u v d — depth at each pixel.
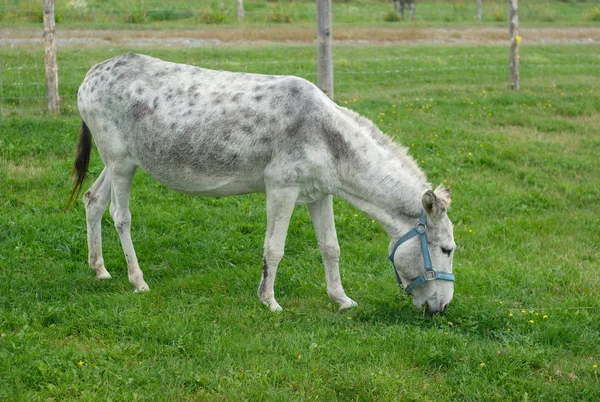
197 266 6.45
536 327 5.25
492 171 9.30
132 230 7.05
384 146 5.29
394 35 19.31
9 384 4.14
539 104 12.64
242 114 5.24
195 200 7.78
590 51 18.56
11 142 8.59
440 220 4.89
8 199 7.35
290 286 6.05
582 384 4.48
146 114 5.42
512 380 4.50
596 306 5.74
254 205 7.77
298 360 4.64
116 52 13.48
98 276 6.05
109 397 4.06
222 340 4.86
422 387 4.40
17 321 5.00
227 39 16.27
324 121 5.15
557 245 7.25
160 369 4.43
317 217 5.57
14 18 15.65
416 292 5.23
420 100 12.30
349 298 5.72
